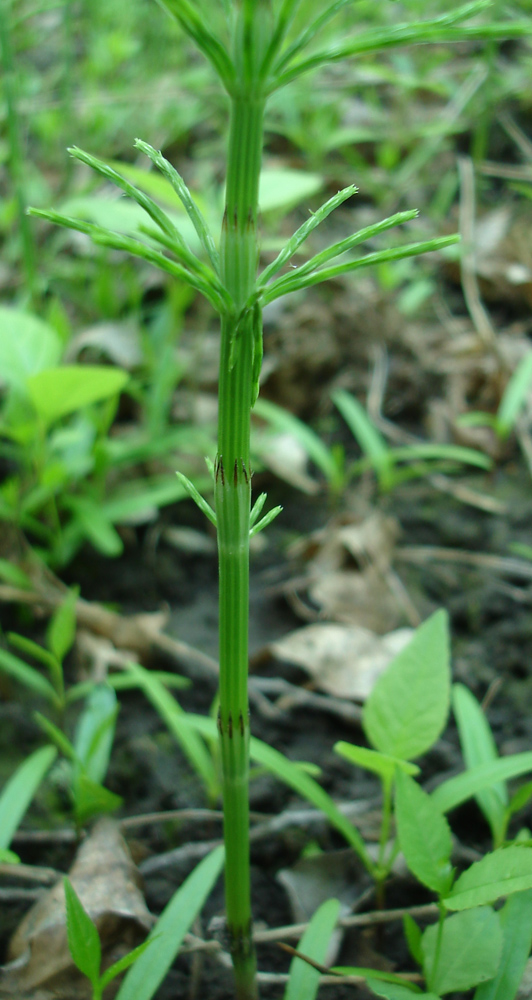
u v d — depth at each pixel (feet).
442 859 0.76
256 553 1.48
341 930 0.91
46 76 2.88
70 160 2.11
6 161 2.33
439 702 0.88
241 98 0.62
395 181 2.30
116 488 1.52
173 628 1.33
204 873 0.84
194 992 0.88
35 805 1.03
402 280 2.04
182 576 1.44
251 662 1.24
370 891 0.94
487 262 2.01
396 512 1.55
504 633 1.28
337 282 1.93
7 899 0.93
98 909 0.88
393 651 1.22
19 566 1.32
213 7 2.35
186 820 1.02
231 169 0.63
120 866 0.92
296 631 1.33
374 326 1.85
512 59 2.77
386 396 1.79
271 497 1.60
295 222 2.21
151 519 1.50
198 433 1.50
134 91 2.54
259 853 0.99
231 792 0.75
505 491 1.58
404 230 2.17
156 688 1.00
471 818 1.01
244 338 0.66
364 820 1.01
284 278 0.65
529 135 2.41
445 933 0.79
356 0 0.62
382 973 0.79
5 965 0.87
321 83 2.50
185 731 0.98
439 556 1.44
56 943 0.86
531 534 1.48
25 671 1.03
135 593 1.39
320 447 1.47
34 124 2.51
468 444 1.65
